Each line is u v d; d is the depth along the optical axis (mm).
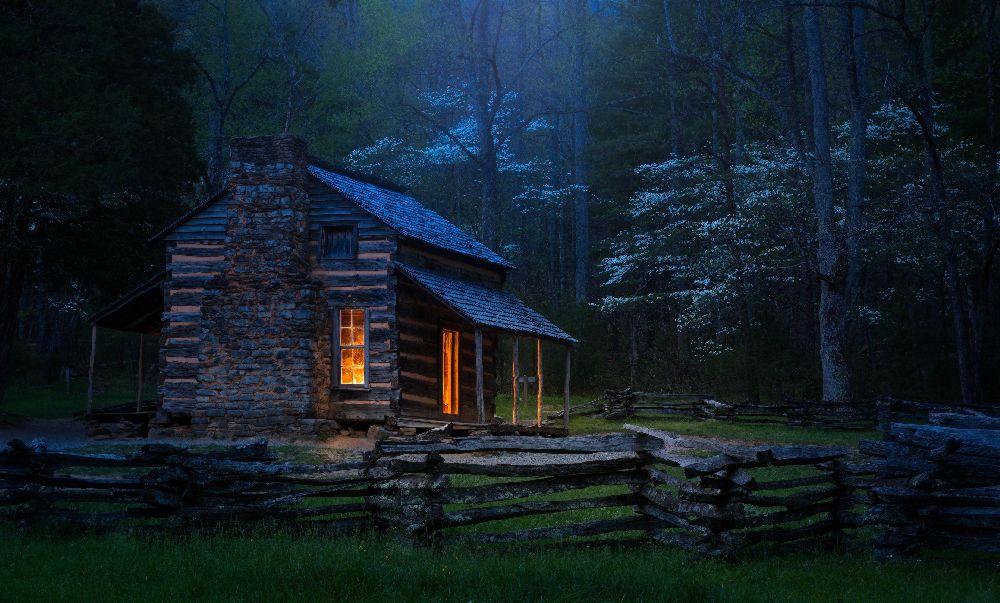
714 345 33781
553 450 8938
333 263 21125
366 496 9383
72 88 24891
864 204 29906
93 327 21734
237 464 9164
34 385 41531
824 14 34969
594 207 52625
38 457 9039
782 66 36500
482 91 41312
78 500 9234
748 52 36500
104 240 25891
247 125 49000
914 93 25094
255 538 8602
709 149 45406
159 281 21516
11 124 23031
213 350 20750
